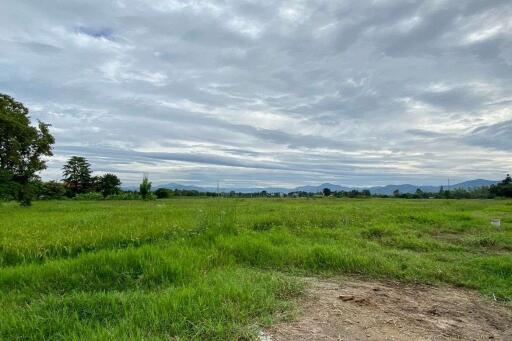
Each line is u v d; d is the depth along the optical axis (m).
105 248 8.02
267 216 14.52
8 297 5.13
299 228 11.95
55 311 4.34
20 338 3.78
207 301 4.53
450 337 4.12
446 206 30.50
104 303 4.55
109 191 76.75
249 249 7.92
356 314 4.52
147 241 8.86
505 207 29.97
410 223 14.92
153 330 3.85
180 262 6.29
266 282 5.54
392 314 4.67
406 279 6.81
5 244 7.87
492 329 4.50
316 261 7.53
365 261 7.39
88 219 13.52
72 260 6.46
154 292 5.15
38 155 30.09
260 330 3.91
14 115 28.62
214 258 7.19
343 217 15.66
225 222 10.22
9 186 27.17
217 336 3.71
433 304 5.32
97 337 3.54
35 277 5.77
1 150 27.61
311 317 4.34
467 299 5.74
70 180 76.31
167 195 64.06
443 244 10.33
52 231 9.88
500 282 6.61
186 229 9.97
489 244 10.58
